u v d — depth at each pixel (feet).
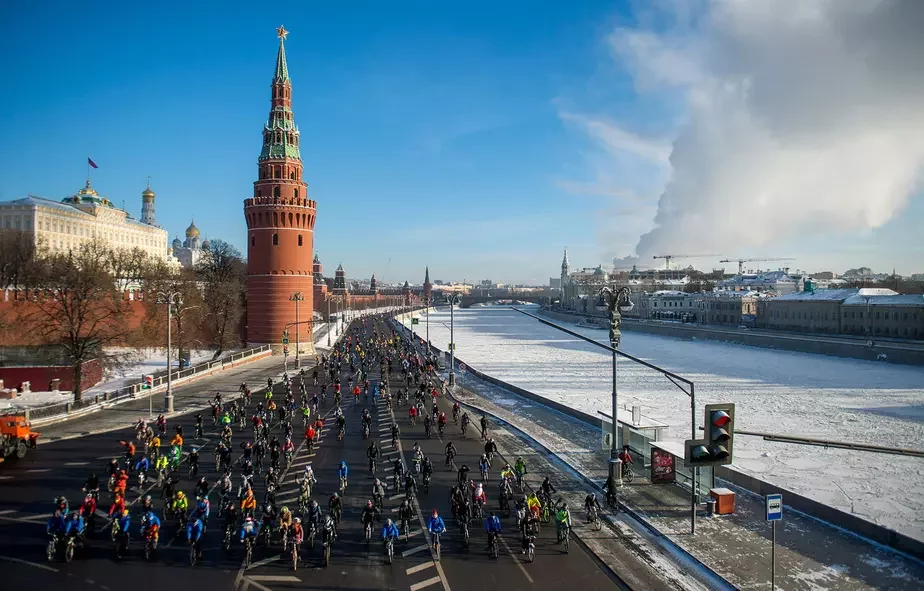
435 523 78.84
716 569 75.51
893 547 82.38
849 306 433.48
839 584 72.08
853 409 204.54
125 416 162.50
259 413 146.51
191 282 305.32
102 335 233.14
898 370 305.94
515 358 375.66
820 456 138.62
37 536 83.15
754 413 197.26
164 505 95.76
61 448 129.18
